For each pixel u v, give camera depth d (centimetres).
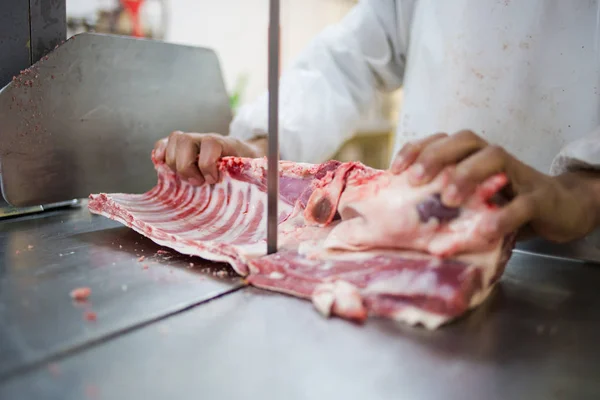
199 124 207
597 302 94
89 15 278
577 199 97
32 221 154
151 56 182
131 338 77
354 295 85
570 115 154
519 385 66
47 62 150
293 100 213
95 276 104
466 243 88
